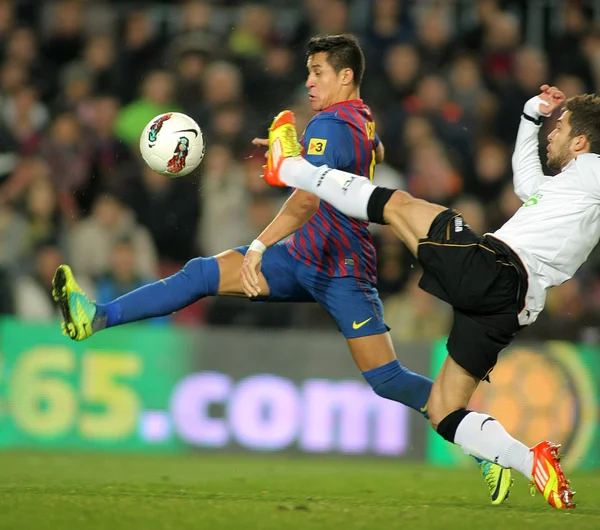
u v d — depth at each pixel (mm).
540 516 14734
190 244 35375
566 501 15438
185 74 37875
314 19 40938
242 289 18125
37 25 43000
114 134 37469
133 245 33875
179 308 17984
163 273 35156
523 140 18438
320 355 30172
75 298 17141
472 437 16125
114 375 29906
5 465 24438
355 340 18156
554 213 16500
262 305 33500
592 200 16578
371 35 40438
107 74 39656
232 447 29953
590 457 30078
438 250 15969
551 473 15477
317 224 17922
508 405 29875
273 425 30031
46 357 29734
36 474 22031
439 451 29906
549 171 38250
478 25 41812
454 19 43875
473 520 14070
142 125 37156
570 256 16469
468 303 15891
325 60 18312
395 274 32906
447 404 16438
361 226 18062
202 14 40625
